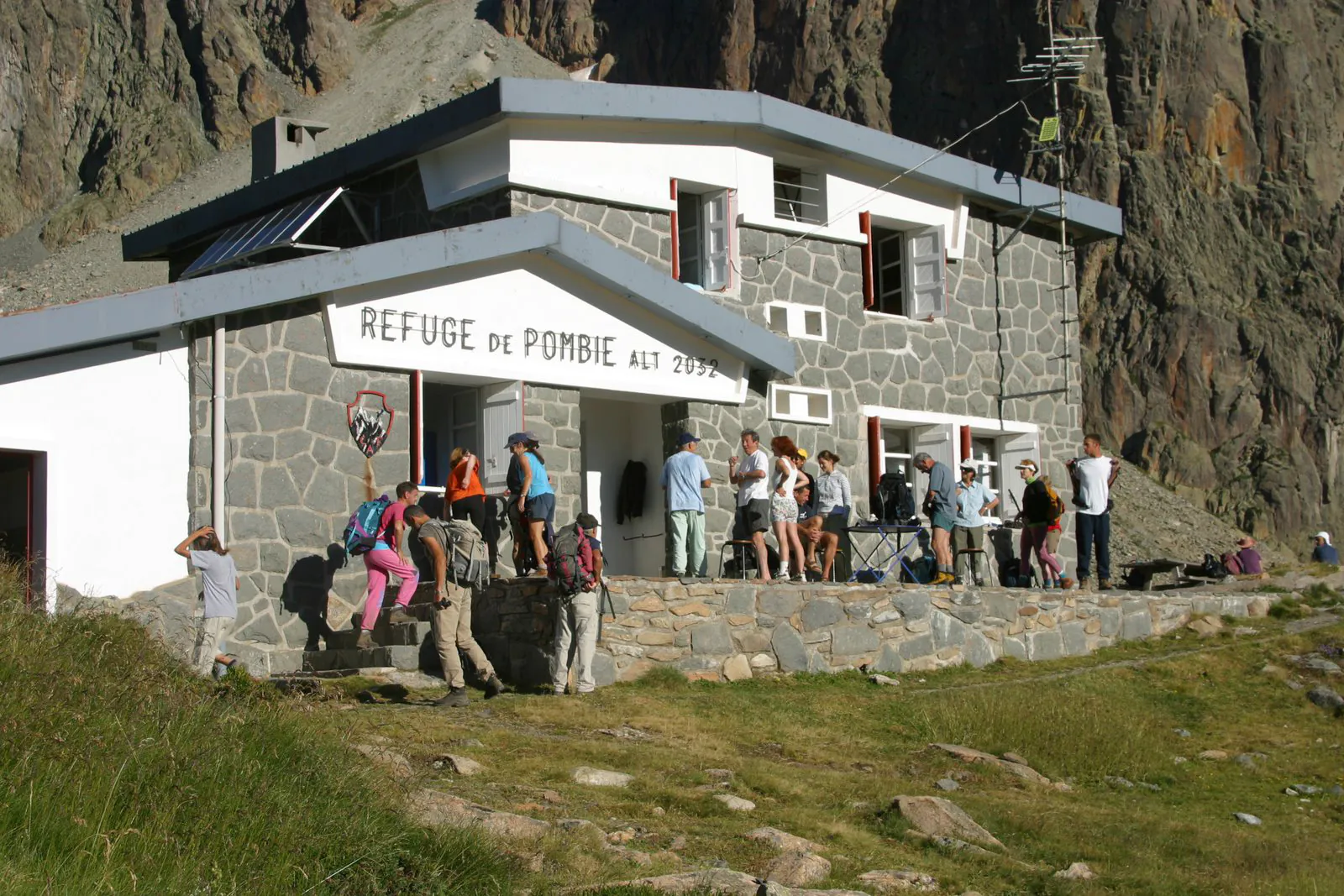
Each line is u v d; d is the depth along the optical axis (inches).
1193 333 2319.1
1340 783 472.4
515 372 626.8
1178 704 559.2
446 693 471.2
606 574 713.0
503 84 658.2
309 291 565.3
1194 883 338.6
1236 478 2213.3
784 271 756.6
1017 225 868.0
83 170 3624.5
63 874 229.6
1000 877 324.5
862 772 423.8
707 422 701.9
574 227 637.3
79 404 523.2
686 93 710.5
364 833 269.9
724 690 510.6
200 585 538.0
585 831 306.7
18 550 509.0
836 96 2896.2
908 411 794.2
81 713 289.1
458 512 575.5
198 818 261.4
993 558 815.1
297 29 3927.2
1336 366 2313.0
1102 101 2488.9
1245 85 2508.6
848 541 751.7
